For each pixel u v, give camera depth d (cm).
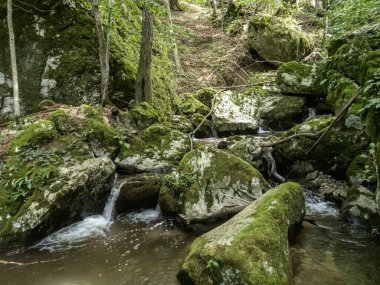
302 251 486
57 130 687
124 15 1126
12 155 619
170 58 1384
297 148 730
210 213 571
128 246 527
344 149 684
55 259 493
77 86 884
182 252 505
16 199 553
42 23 877
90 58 896
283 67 998
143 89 901
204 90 1178
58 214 554
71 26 896
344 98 701
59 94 882
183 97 1188
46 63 880
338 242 510
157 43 1252
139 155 725
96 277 450
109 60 902
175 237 550
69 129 694
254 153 732
